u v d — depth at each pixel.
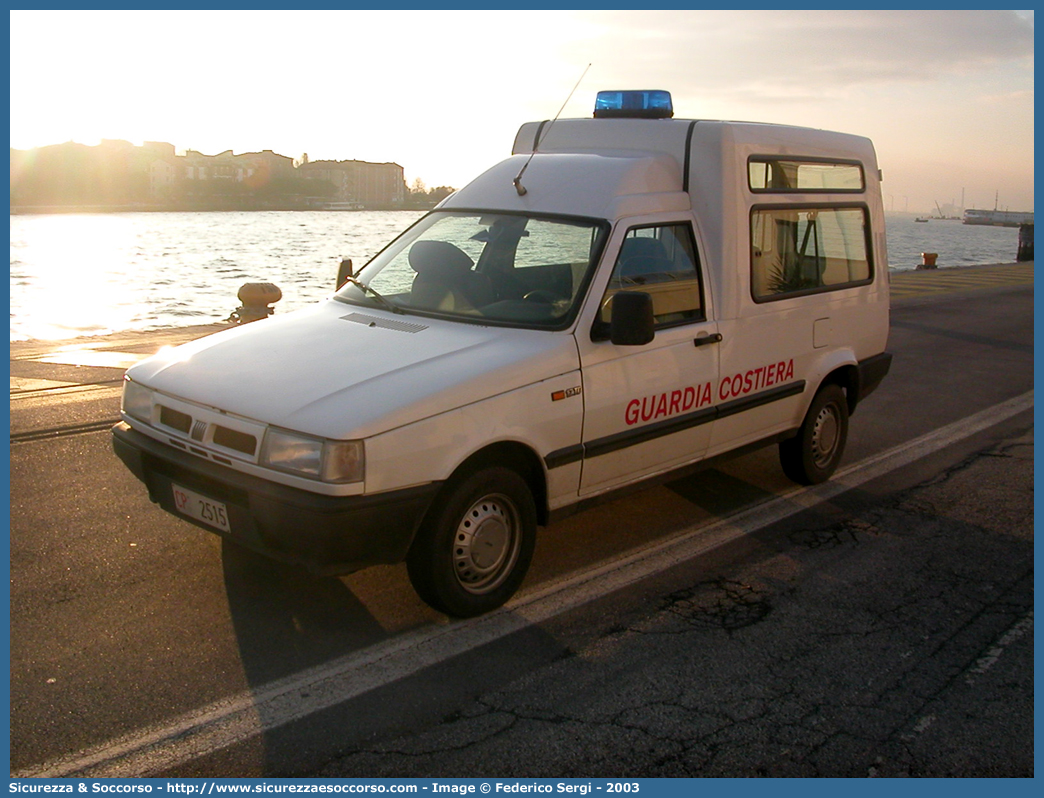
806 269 6.17
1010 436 8.33
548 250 4.91
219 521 4.04
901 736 3.51
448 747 3.29
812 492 6.51
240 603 4.30
